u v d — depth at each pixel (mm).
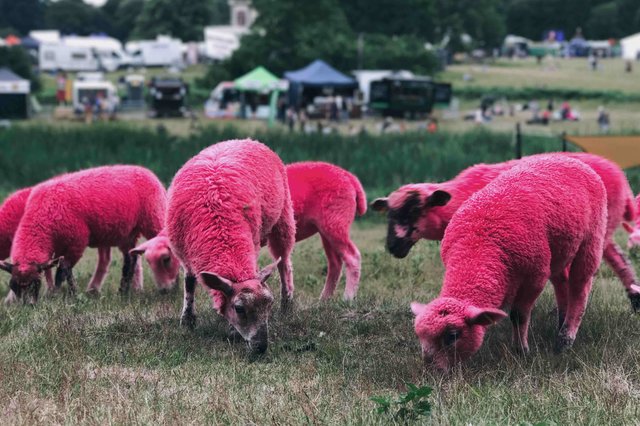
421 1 124125
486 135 49375
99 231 17125
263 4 106188
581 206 11953
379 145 47406
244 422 9398
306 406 9891
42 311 14977
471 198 12008
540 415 9547
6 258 19125
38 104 94875
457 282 11266
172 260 16828
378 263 19953
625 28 181000
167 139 48781
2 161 41781
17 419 9430
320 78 84062
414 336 13203
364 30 123938
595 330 13375
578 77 120562
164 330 13680
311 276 18328
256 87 83562
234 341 13039
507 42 160625
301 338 13367
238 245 12578
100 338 13250
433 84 83688
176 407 9922
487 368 11516
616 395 10008
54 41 147250
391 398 10195
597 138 25500
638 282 14727
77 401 10109
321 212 16609
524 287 11727
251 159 13766
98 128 49969
